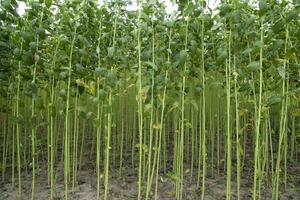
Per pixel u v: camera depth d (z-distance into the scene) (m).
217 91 5.96
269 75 3.98
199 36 3.76
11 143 5.96
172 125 7.27
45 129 6.17
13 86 4.14
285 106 3.72
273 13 3.38
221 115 6.21
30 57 3.64
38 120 5.98
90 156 5.79
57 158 5.75
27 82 4.60
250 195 4.17
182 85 3.76
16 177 4.91
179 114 4.07
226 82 3.63
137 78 3.80
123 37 3.92
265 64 3.81
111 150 6.21
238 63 3.74
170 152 6.05
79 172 5.03
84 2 3.79
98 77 3.59
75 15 3.85
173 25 3.58
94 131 5.76
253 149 5.70
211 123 5.39
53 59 3.83
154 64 3.33
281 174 5.02
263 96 3.89
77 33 3.96
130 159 5.67
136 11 3.63
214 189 4.33
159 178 4.70
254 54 3.60
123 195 4.09
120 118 6.42
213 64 4.02
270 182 4.63
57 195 4.14
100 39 3.90
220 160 5.32
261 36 3.31
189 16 3.54
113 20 3.96
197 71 4.16
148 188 3.65
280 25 3.32
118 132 6.34
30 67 4.16
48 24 3.90
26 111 5.59
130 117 6.39
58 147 6.45
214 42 3.91
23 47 3.88
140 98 3.40
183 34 3.70
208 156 5.82
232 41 3.52
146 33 3.52
